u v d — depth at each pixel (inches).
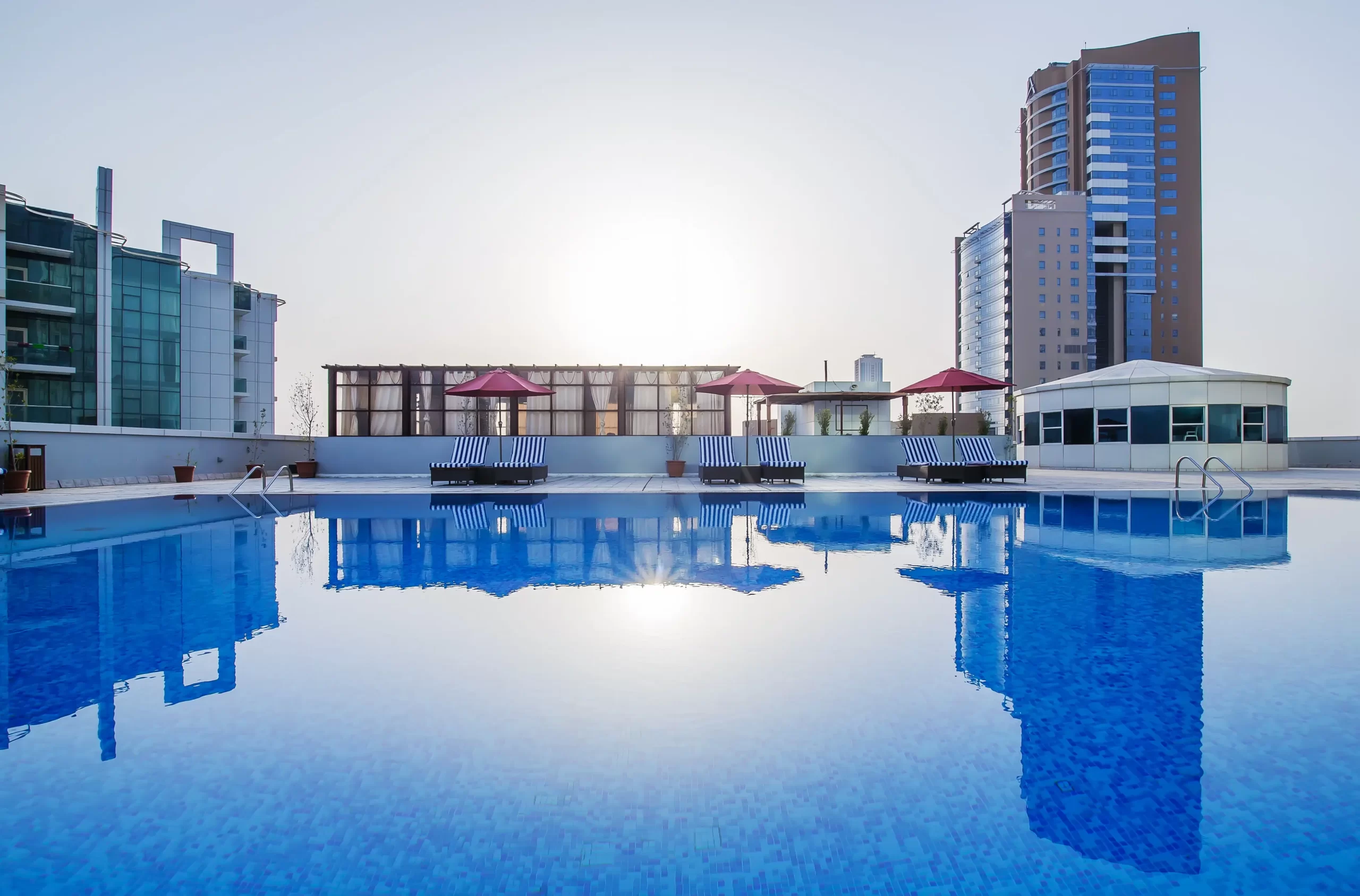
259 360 1622.8
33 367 1044.5
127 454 701.9
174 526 370.3
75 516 416.2
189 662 140.7
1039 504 479.2
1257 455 837.2
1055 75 3686.0
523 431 832.9
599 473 808.9
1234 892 68.7
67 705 117.3
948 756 97.2
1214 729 106.1
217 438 800.9
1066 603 188.4
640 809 83.5
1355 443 976.3
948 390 704.4
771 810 83.3
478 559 267.1
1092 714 111.6
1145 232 3467.0
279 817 82.0
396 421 827.4
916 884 70.0
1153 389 837.2
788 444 757.9
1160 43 3567.9
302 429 925.8
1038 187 3730.3
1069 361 3243.1
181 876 71.3
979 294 3602.4
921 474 662.5
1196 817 81.9
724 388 678.5
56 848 75.9
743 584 216.8
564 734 104.7
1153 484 627.8
